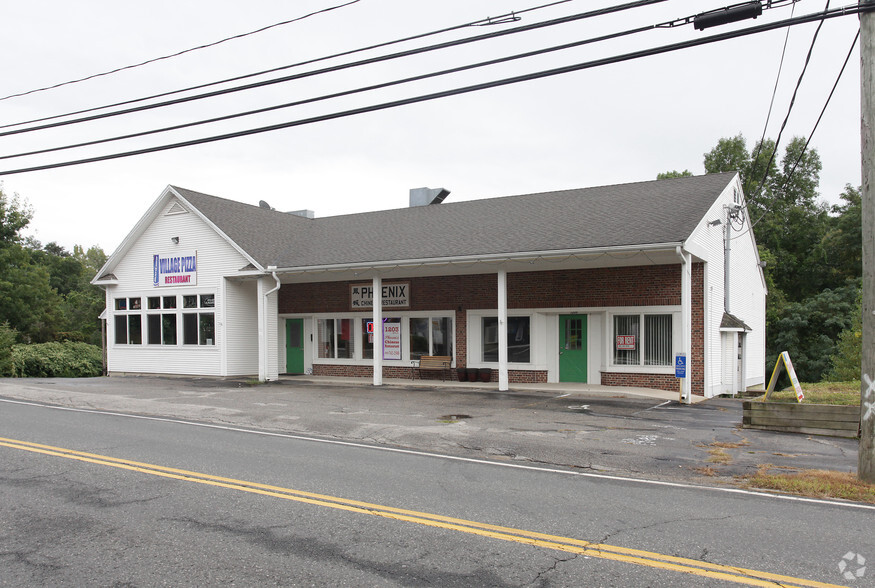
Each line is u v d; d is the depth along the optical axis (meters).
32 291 40.00
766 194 40.94
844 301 33.34
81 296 55.84
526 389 18.06
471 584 4.66
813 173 41.19
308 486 7.43
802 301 38.81
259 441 10.37
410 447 10.11
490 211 21.94
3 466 8.28
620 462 9.06
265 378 21.11
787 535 5.84
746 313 22.97
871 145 7.94
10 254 39.06
